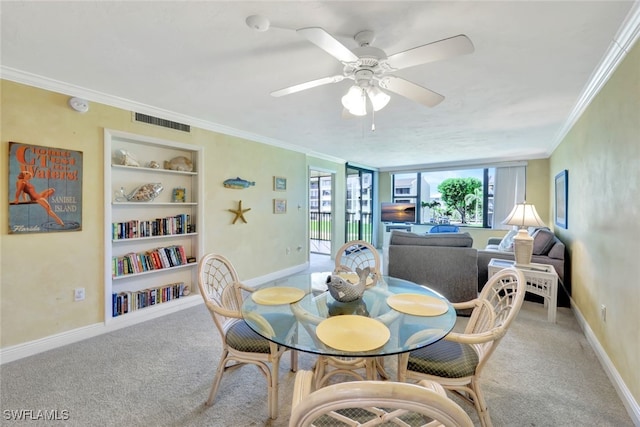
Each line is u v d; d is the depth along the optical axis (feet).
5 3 4.66
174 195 11.24
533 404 5.78
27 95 7.47
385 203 25.05
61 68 7.05
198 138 11.56
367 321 4.85
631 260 5.64
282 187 15.79
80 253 8.50
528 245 10.46
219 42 5.89
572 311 10.68
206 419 5.42
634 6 4.69
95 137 8.72
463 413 2.06
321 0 4.60
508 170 19.90
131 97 8.96
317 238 27.71
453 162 21.83
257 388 6.34
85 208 8.57
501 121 11.21
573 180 11.02
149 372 6.89
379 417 2.61
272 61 6.66
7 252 7.30
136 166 9.77
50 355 7.63
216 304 5.95
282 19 5.11
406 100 8.96
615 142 6.51
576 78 7.39
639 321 5.29
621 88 6.14
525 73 7.14
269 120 11.32
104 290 8.96
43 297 7.86
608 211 6.97
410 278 10.85
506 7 4.73
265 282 14.82
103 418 5.41
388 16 4.99
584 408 5.66
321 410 2.13
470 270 10.29
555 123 11.46
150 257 10.25
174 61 6.67
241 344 5.61
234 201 13.15
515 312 4.62
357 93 5.72
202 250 11.78
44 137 7.77
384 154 18.60
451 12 4.88
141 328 9.34
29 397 5.97
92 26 5.34
